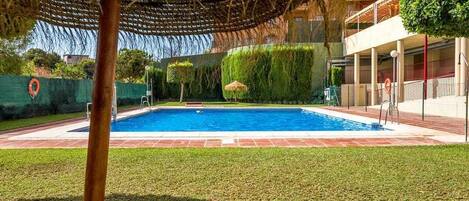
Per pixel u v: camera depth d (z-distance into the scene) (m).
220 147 6.70
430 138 7.79
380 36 19.16
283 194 3.92
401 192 3.93
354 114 15.51
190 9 2.37
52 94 16.02
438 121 11.70
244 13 1.97
